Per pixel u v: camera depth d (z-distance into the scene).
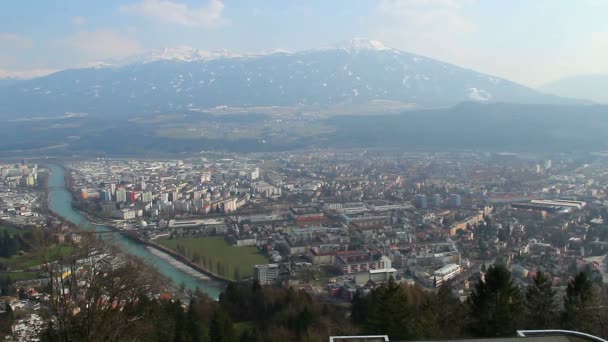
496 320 83.56
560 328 86.94
